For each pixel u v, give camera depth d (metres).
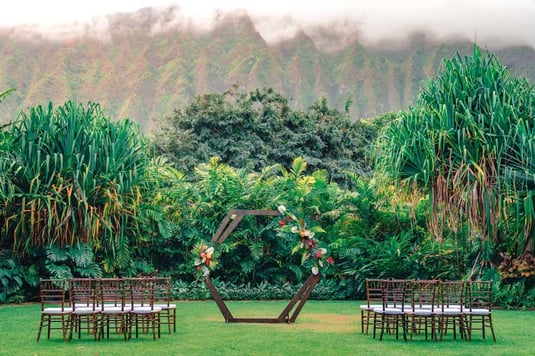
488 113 15.13
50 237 16.62
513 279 15.95
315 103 37.53
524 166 14.59
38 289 17.02
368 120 43.06
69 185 16.20
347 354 8.81
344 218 19.81
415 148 15.17
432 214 15.08
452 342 10.01
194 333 10.95
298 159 20.17
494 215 14.61
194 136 33.62
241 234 18.91
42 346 9.40
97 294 10.29
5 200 16.09
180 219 19.25
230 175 19.72
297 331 11.26
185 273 18.98
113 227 17.02
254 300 18.33
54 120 16.69
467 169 14.56
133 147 17.69
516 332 11.27
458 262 16.91
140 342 9.84
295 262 19.45
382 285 10.81
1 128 16.56
